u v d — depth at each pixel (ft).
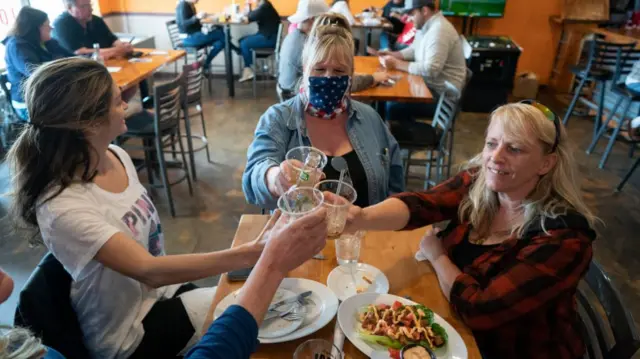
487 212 4.43
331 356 3.06
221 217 10.21
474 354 3.42
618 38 16.65
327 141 5.90
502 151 3.90
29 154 3.78
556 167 3.96
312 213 2.85
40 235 4.06
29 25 10.98
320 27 5.64
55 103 3.69
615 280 8.42
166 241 9.27
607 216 10.61
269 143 5.62
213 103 18.28
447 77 12.32
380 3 21.01
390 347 3.34
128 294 4.25
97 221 3.82
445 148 13.50
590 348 4.19
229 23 18.01
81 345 4.27
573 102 15.79
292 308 3.66
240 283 4.03
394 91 10.35
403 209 4.54
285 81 10.83
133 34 19.97
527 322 3.82
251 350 2.60
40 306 3.79
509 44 17.83
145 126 10.19
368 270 4.31
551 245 3.73
